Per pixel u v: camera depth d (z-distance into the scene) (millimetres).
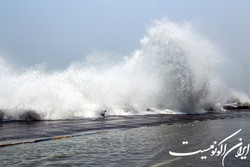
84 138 8047
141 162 5082
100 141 7496
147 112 23141
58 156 5543
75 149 6305
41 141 7422
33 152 5922
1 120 13531
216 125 12625
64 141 7461
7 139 7473
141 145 6906
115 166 4770
